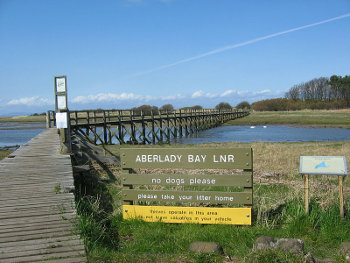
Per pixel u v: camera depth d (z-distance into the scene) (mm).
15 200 5602
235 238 4742
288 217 5379
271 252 3836
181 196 5402
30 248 3938
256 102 103438
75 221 4688
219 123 51750
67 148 10133
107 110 24531
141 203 6102
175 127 33500
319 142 22172
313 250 4332
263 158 13477
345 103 81000
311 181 8375
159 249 4410
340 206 5207
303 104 88188
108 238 4848
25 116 123000
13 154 10023
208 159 5262
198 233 4887
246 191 5234
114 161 10727
